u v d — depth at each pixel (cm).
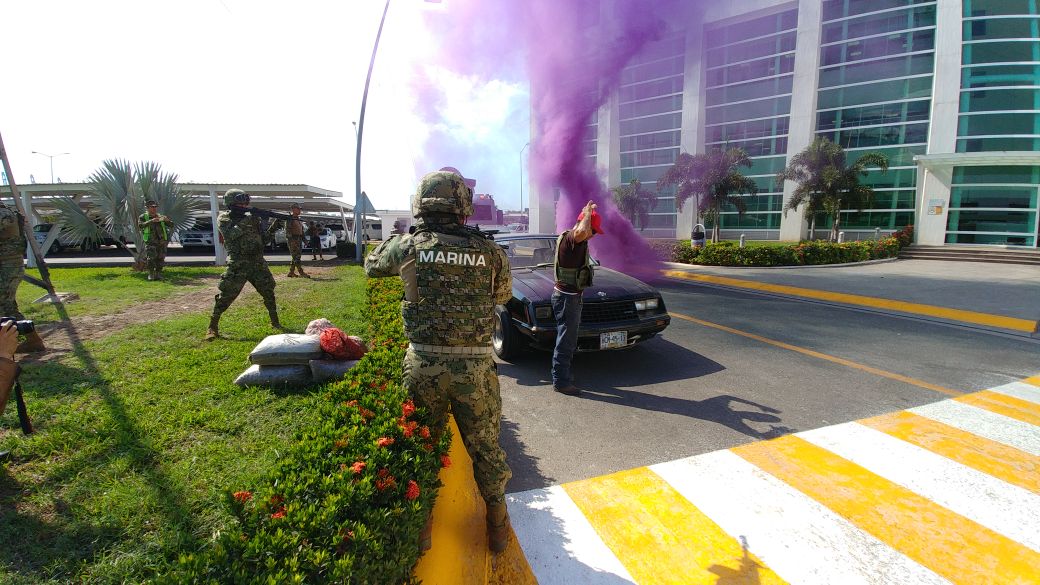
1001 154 1788
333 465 182
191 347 497
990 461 321
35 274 1162
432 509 216
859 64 2112
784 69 2245
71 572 187
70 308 717
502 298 223
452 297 202
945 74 1922
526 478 306
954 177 1938
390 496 171
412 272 205
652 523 259
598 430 375
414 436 201
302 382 378
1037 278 1216
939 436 357
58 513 222
